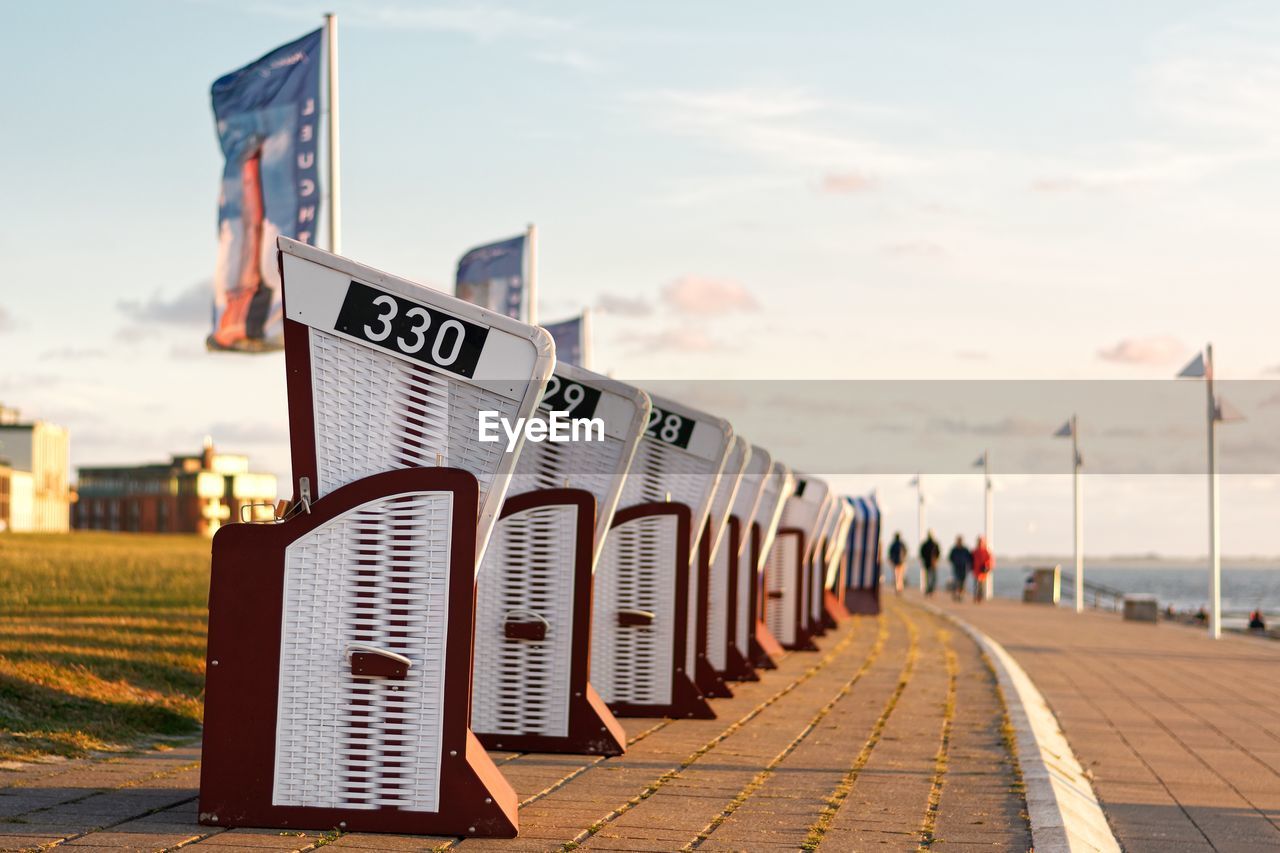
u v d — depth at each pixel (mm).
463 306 6836
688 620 12195
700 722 11312
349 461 6840
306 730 6680
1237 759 10344
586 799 7664
